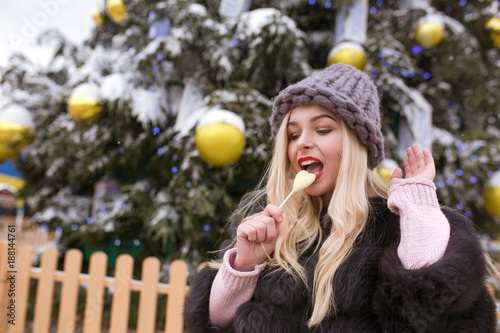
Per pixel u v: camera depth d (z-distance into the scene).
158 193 3.56
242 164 3.23
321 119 1.06
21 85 4.40
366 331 0.86
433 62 3.88
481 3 3.88
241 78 3.47
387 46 3.51
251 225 0.95
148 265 2.54
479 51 3.98
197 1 3.82
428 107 3.56
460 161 3.53
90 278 2.63
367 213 1.03
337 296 0.92
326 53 3.91
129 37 3.79
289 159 1.21
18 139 3.40
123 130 3.58
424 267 0.78
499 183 3.33
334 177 1.09
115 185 4.09
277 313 0.96
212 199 3.17
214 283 1.05
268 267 1.04
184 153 3.16
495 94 3.87
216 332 1.03
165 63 3.73
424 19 3.54
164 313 3.14
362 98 1.10
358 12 3.60
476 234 0.96
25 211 5.63
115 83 3.33
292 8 3.94
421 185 0.93
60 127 3.66
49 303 2.74
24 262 2.83
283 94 1.12
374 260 0.92
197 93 3.61
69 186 4.28
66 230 3.81
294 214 1.16
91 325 2.58
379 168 2.92
